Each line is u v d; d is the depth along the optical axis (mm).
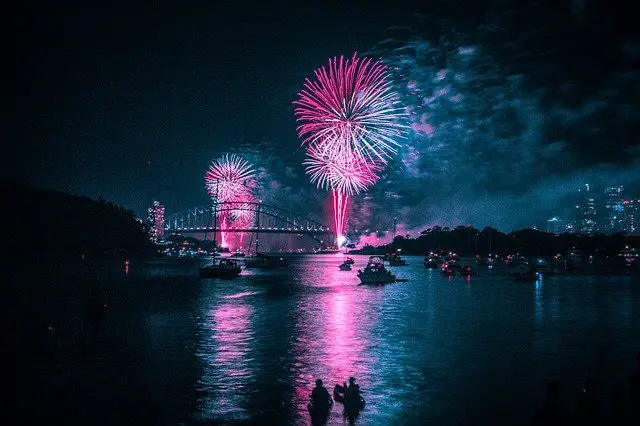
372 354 34250
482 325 48625
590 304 69250
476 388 26281
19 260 175500
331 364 31219
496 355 34250
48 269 136250
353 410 22672
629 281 121750
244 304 67250
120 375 26641
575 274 154250
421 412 22562
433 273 161625
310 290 92938
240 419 21328
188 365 30312
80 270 140125
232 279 125938
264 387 25953
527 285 108000
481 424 21234
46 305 56844
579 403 17906
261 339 39719
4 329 37406
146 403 22141
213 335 41438
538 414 17484
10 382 24266
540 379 28031
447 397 24703
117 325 45219
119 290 84375
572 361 32531
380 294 85188
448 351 35469
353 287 101312
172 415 21578
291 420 21391
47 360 29031
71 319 45719
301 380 27469
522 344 38250
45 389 23344
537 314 57438
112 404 21766
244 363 31172
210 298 75312
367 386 26484
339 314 56812
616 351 35781
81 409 20906
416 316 55250
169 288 93500
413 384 26875
